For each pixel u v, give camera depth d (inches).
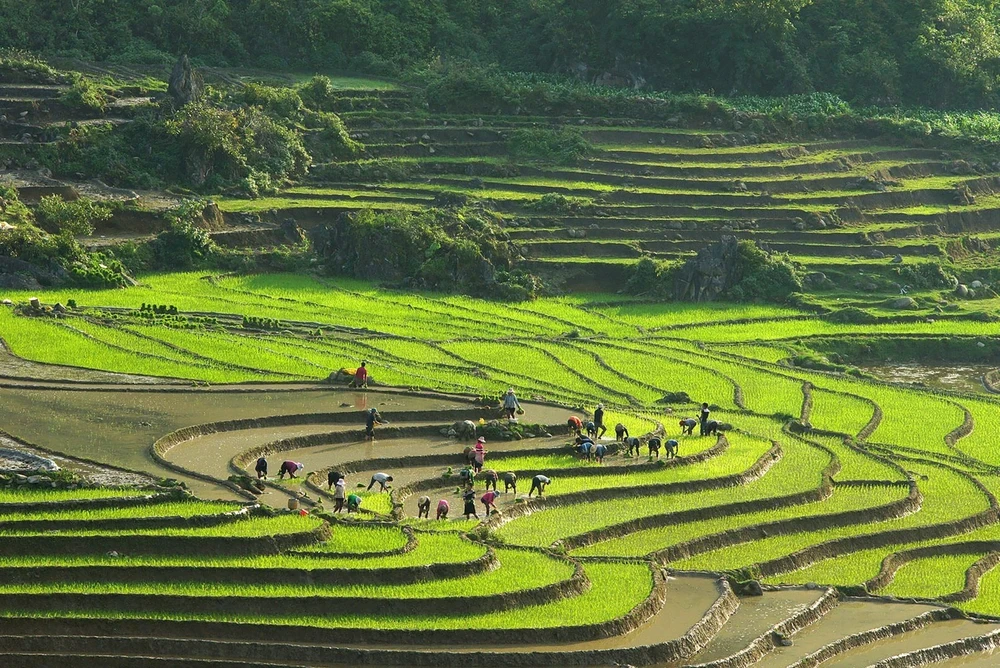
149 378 3166.8
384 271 4601.4
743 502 2625.5
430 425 2923.2
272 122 5310.0
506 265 4680.1
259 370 3356.3
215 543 2062.0
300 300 4254.4
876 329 4424.2
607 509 2566.4
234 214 4813.0
